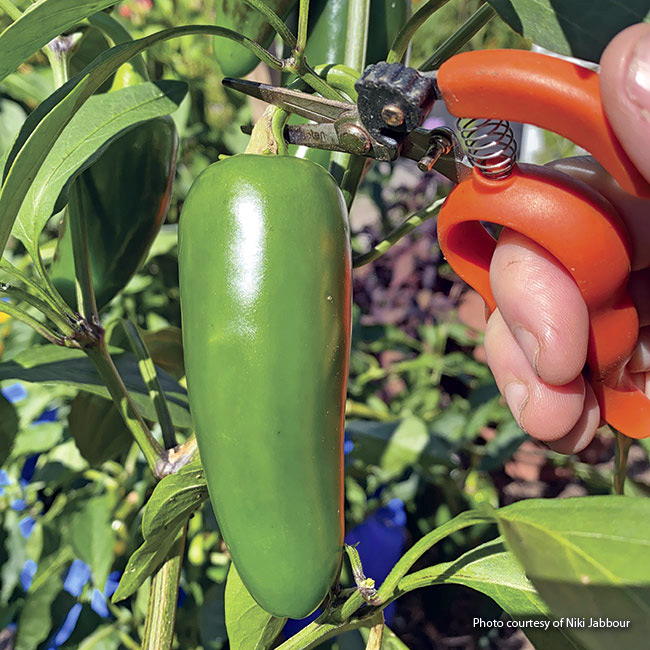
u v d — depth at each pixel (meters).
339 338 0.14
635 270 0.19
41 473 0.38
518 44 0.91
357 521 0.41
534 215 0.14
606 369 0.17
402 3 0.22
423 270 0.56
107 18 0.23
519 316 0.16
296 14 0.22
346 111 0.15
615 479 0.21
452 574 0.17
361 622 0.17
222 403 0.14
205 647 0.32
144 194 0.23
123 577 0.18
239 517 0.14
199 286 0.14
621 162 0.12
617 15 0.14
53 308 0.19
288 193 0.14
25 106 0.41
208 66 0.65
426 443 0.34
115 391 0.19
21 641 0.33
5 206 0.16
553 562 0.12
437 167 0.16
